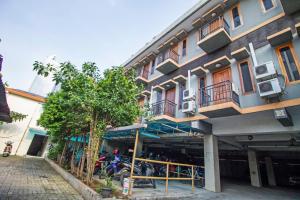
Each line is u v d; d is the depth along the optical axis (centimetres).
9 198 422
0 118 413
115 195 466
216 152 790
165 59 1139
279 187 1172
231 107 616
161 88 1099
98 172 802
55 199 459
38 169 932
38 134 1731
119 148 1359
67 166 918
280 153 1253
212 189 726
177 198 554
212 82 819
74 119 701
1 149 1523
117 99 598
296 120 577
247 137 872
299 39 595
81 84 604
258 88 584
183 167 1095
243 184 1114
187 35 1110
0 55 344
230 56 785
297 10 624
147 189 612
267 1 754
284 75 598
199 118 788
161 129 838
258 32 719
